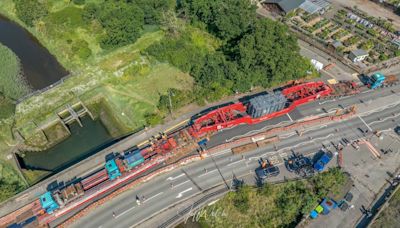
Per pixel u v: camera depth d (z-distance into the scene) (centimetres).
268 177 8419
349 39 12350
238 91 10388
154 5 13062
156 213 7838
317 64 11206
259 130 9481
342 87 10606
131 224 7656
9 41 13562
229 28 11619
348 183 8300
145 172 8531
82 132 10212
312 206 7869
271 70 10419
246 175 8512
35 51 12938
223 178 8456
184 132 9081
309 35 12550
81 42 12306
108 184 8088
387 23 13100
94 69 11631
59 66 12206
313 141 9225
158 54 11638
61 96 10769
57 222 7725
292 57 10469
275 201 8100
